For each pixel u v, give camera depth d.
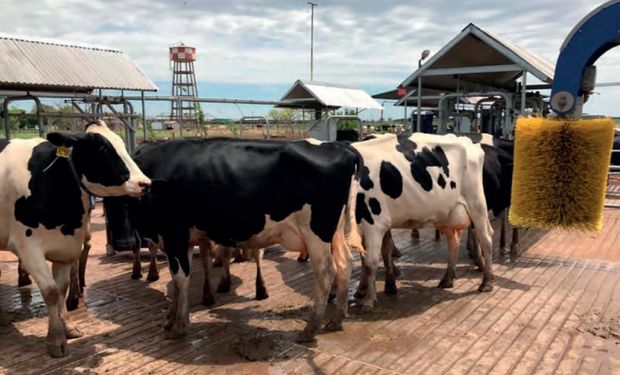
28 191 4.14
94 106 8.83
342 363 4.09
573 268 6.87
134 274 6.41
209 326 4.90
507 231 9.23
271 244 4.68
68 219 4.29
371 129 21.81
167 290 5.99
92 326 4.89
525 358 4.18
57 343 4.20
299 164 4.39
